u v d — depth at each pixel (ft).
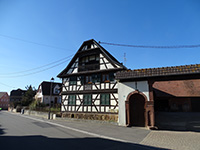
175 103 47.67
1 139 24.21
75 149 19.24
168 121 39.34
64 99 63.57
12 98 195.31
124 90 39.99
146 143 23.07
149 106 35.65
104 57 56.59
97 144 22.08
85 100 56.44
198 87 46.96
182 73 31.27
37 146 20.25
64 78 67.15
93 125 41.32
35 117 71.87
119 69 50.96
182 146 21.38
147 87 36.94
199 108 44.27
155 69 35.68
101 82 54.49
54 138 25.38
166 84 52.80
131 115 39.37
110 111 49.42
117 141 24.31
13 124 43.70
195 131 32.04
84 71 60.54
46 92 116.57
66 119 56.44
